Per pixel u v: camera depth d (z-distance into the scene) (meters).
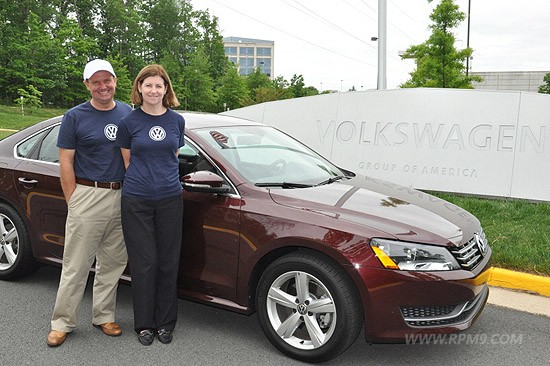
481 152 7.96
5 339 3.71
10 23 59.88
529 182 7.68
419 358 3.57
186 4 84.88
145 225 3.50
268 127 4.92
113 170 3.60
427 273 3.16
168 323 3.72
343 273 3.24
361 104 8.80
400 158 8.45
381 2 11.70
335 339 3.26
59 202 4.29
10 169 4.59
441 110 8.23
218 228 3.65
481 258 3.55
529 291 4.78
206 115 4.79
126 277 4.11
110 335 3.80
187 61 82.69
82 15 74.25
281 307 3.58
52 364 3.37
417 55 19.03
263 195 3.62
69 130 3.52
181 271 3.86
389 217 3.42
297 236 3.32
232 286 3.64
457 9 18.14
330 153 8.98
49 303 4.36
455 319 3.29
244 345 3.68
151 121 3.45
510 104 7.86
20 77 55.06
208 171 3.66
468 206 7.14
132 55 75.44
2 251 4.76
